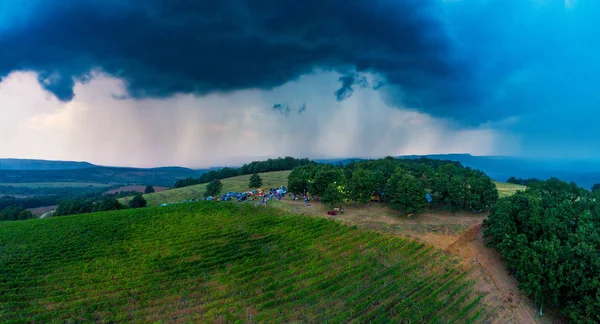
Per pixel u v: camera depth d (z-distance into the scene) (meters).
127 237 84.56
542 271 48.12
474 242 70.69
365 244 69.88
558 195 70.31
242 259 67.06
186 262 66.88
